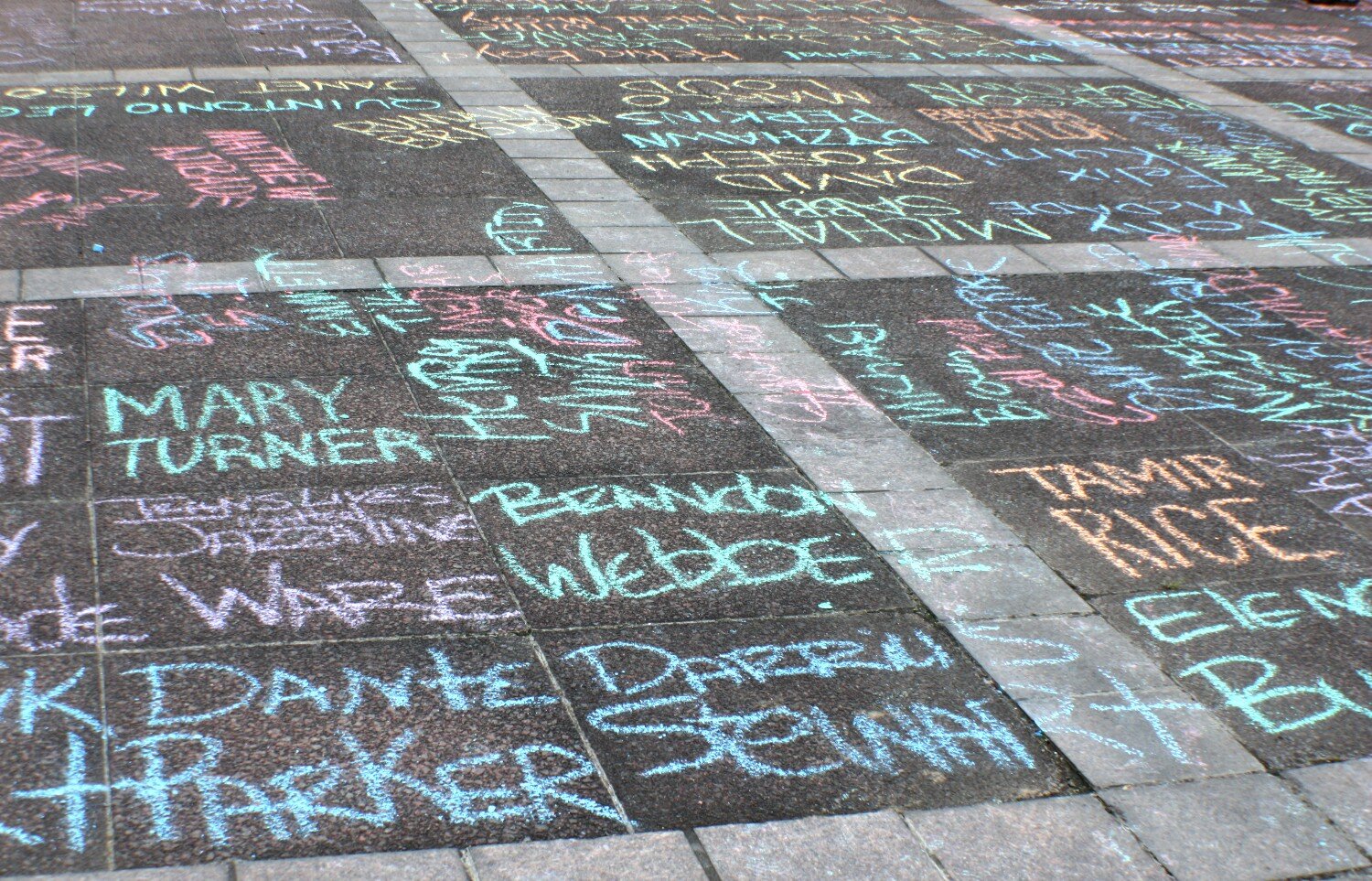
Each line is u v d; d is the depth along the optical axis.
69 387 3.33
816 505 3.10
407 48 7.00
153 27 7.13
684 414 3.43
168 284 3.91
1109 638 2.74
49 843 2.18
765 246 4.55
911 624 2.75
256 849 2.19
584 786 2.35
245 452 3.13
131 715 2.40
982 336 3.97
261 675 2.50
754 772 2.39
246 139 5.31
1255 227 5.09
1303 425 3.58
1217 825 2.35
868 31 8.21
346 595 2.71
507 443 3.24
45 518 2.85
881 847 2.27
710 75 6.88
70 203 4.47
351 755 2.36
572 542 2.91
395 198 4.75
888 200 5.12
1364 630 2.81
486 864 2.20
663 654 2.63
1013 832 2.31
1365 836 2.35
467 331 3.76
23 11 7.33
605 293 4.06
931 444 3.38
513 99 6.19
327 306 3.84
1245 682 2.65
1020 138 6.11
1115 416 3.57
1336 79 7.70
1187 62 7.92
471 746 2.40
